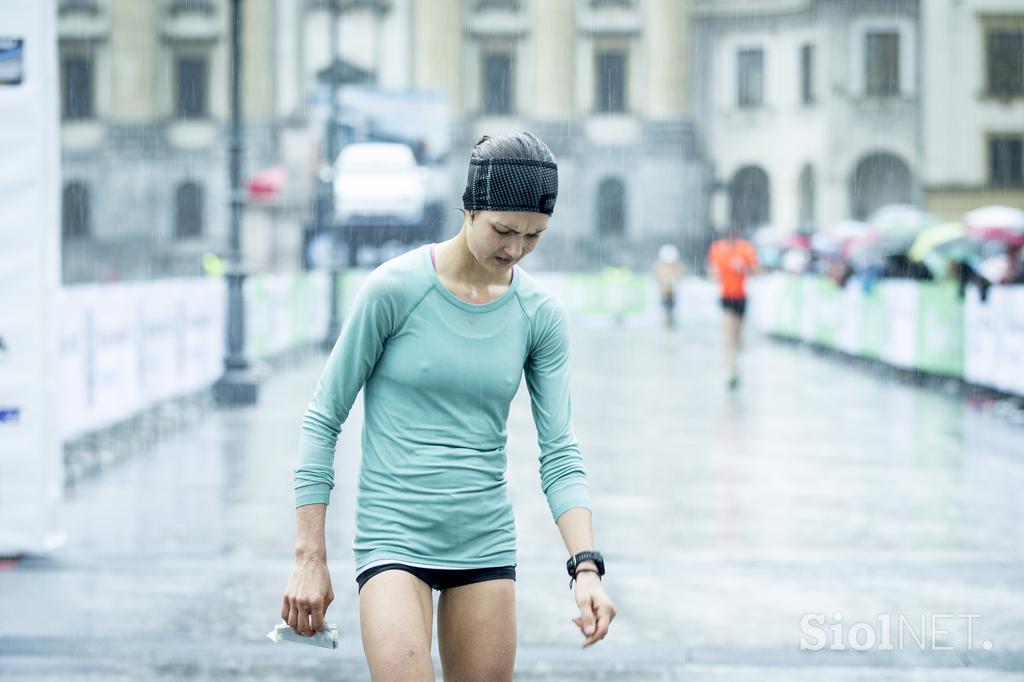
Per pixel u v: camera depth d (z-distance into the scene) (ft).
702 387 104.27
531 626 35.91
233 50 89.76
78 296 60.75
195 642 34.17
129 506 53.31
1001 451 69.87
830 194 344.28
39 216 43.50
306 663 32.55
